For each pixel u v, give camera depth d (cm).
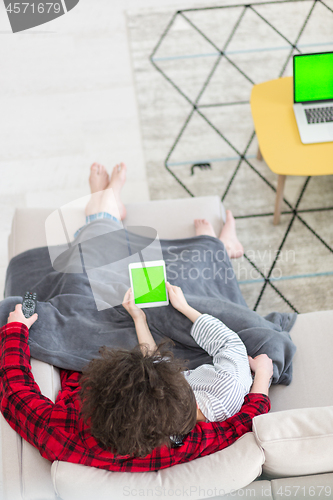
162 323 133
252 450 93
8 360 111
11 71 258
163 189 219
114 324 133
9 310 128
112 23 271
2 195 221
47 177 225
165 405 82
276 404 124
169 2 275
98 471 91
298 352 133
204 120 236
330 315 141
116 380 82
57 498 99
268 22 264
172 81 249
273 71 249
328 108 188
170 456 93
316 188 215
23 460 102
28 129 239
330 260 198
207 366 117
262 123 188
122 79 252
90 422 85
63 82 253
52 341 126
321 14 266
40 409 99
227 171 222
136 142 232
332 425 95
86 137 235
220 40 260
